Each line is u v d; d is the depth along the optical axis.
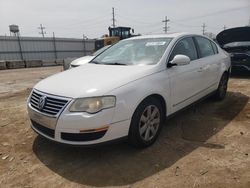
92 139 2.92
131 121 3.17
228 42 9.26
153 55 3.91
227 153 3.29
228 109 5.08
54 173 2.98
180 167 3.00
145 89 3.26
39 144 3.74
